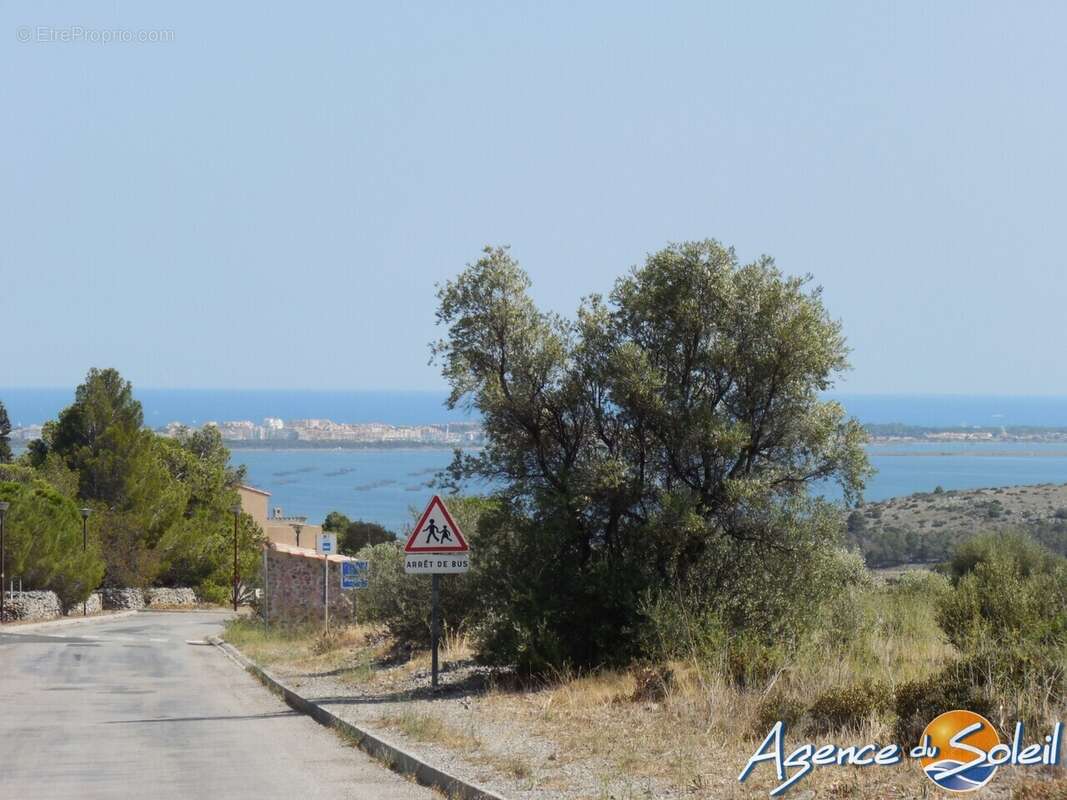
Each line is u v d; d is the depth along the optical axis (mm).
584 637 21609
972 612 19594
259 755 14828
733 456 21672
